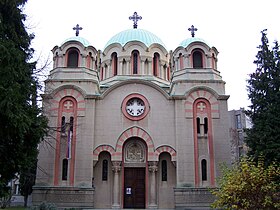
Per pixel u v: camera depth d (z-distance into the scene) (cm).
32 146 2244
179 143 3428
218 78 3738
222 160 3397
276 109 2911
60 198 3247
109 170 3466
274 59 3097
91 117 3481
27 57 2377
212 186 3312
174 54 3866
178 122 3491
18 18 2286
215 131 3481
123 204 3388
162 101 3591
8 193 2147
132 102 3609
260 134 2894
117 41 4475
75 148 3388
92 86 3600
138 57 4250
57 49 3769
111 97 3597
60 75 3625
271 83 3039
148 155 3428
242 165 1791
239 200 1656
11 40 2150
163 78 4338
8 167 2100
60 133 3441
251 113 3095
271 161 2730
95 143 3456
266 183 1678
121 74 4184
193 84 3625
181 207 3247
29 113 2208
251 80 3136
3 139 2028
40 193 3247
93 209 3184
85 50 3741
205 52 3762
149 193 3388
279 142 2798
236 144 6638
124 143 3506
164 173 3472
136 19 4916
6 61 1977
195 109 3553
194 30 4047
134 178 3491
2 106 1878
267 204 1599
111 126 3509
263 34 3206
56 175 3325
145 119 3534
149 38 4503
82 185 3288
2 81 1953
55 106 3500
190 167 3359
